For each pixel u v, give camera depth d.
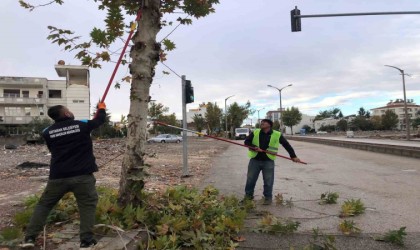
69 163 4.54
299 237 5.85
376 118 131.38
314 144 39.44
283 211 7.52
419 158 19.36
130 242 4.90
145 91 5.96
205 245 5.21
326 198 8.41
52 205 4.66
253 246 5.48
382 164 16.72
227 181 11.92
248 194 8.44
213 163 18.23
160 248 4.95
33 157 21.75
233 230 5.95
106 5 6.12
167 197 6.87
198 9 6.82
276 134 8.27
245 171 14.77
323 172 13.89
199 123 87.81
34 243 4.59
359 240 5.66
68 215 5.86
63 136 4.58
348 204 7.25
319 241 5.62
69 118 4.80
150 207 6.01
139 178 5.79
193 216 6.04
